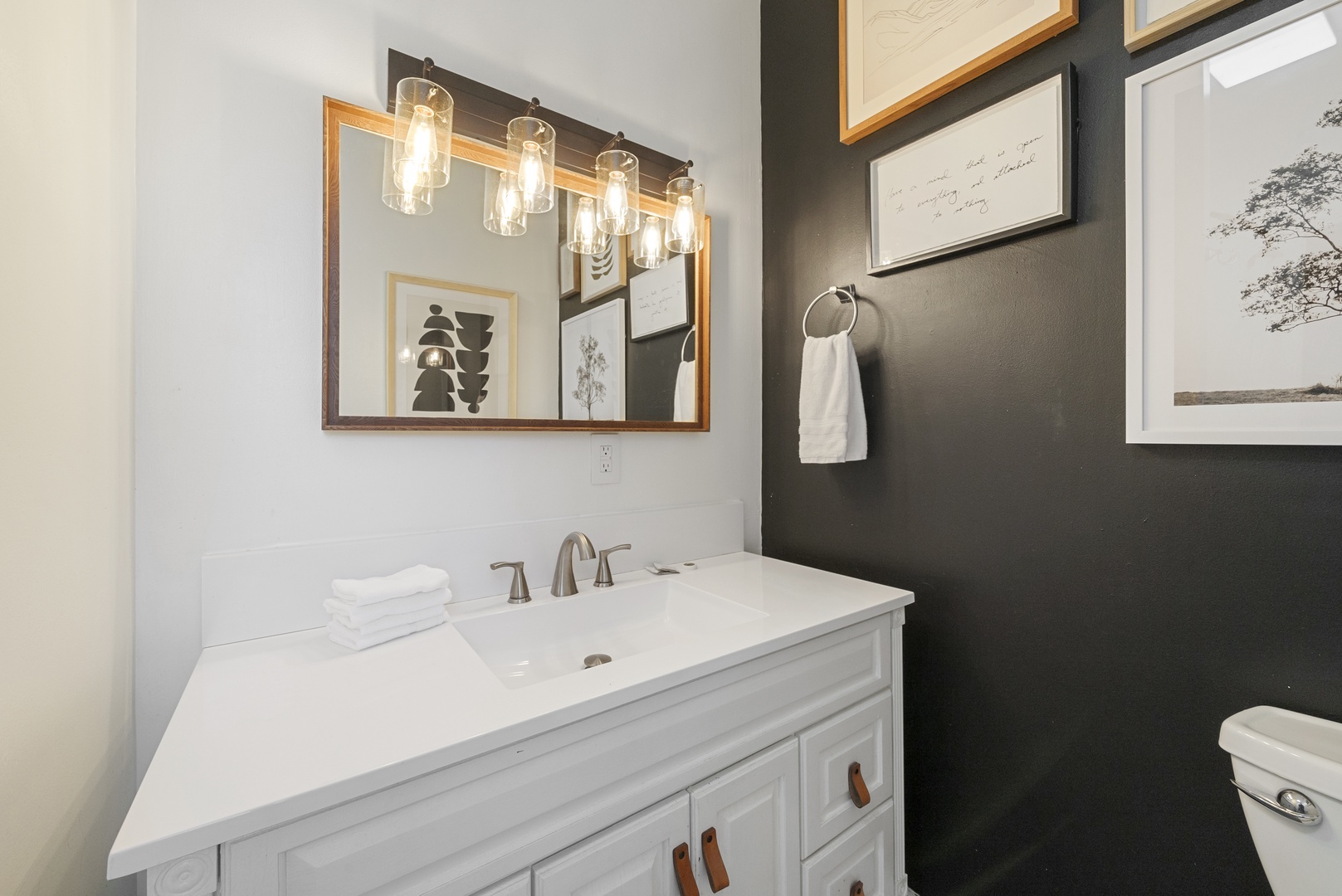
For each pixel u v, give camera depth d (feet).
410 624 3.08
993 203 3.71
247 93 3.12
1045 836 3.58
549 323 4.13
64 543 2.12
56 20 2.08
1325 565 2.60
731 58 5.39
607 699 2.33
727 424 5.32
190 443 2.97
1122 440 3.22
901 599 3.81
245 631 3.04
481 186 3.83
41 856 1.91
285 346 3.22
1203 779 2.96
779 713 3.08
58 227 2.10
